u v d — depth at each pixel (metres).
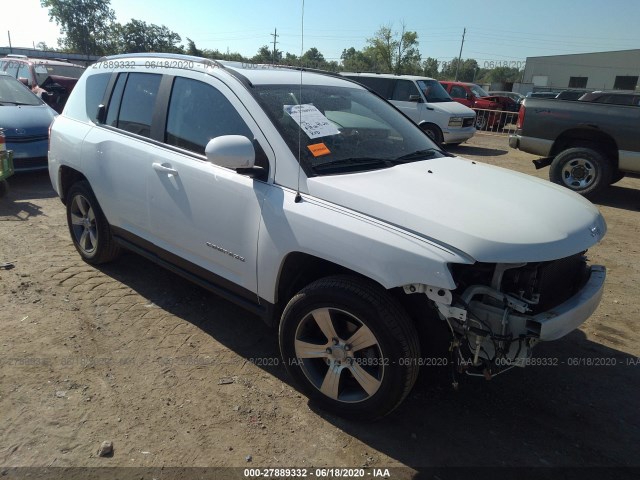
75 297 4.01
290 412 2.84
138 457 2.46
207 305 4.00
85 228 4.57
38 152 7.55
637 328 4.01
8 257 4.72
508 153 13.61
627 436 2.81
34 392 2.88
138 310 3.87
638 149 7.52
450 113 12.86
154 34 70.31
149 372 3.13
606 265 5.35
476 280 2.56
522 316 2.41
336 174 2.85
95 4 68.94
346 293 2.54
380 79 13.85
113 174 3.91
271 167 2.90
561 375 3.35
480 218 2.47
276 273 2.84
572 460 2.61
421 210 2.47
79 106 4.57
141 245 3.92
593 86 57.47
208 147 2.78
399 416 2.87
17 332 3.47
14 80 8.64
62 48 70.38
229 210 3.04
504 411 2.96
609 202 8.23
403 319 2.47
